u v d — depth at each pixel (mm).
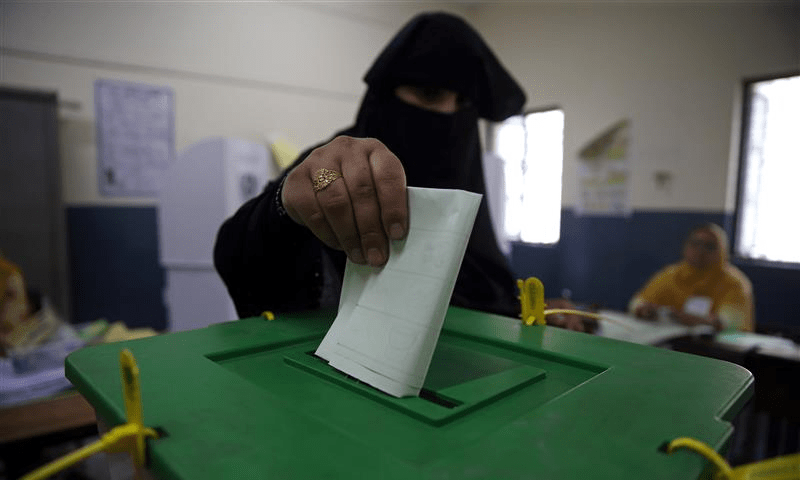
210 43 3119
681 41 3088
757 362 1458
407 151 1122
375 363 417
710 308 2570
